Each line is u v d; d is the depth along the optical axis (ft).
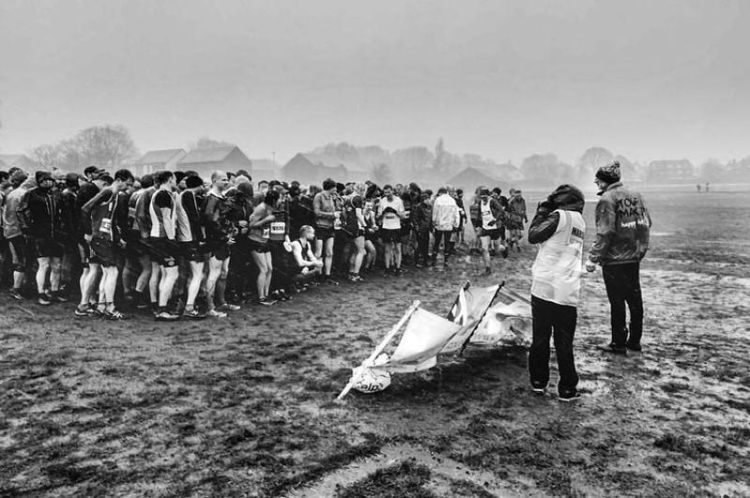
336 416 15.42
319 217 35.65
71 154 309.83
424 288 36.22
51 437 13.70
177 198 25.55
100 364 19.16
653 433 14.61
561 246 16.67
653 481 12.17
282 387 17.58
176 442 13.58
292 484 11.81
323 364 19.95
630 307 21.84
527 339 22.68
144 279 27.04
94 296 28.37
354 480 12.05
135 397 16.35
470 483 11.97
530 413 15.87
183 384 17.54
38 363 19.02
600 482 12.09
